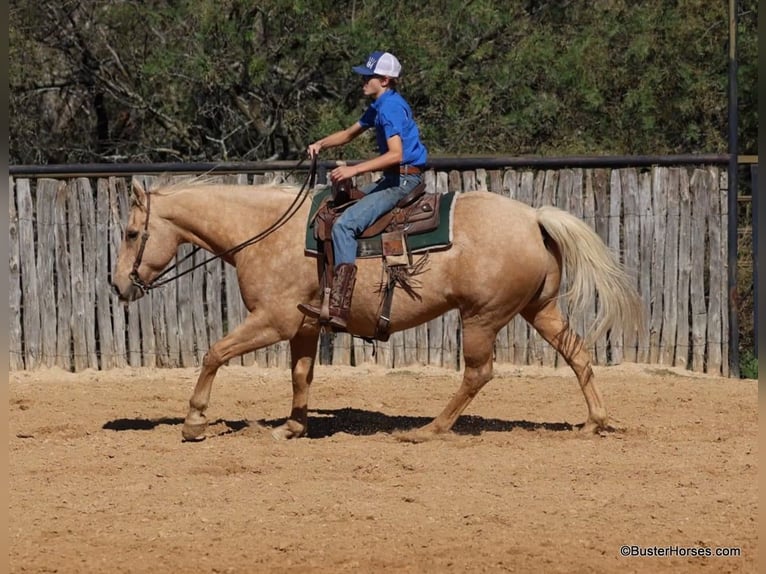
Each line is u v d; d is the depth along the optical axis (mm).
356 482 9594
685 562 7566
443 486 9422
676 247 15133
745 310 16578
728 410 12898
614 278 10891
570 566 7461
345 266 10594
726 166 14992
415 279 10797
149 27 21141
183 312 15414
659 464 10172
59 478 9797
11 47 21297
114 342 15461
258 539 8031
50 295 15367
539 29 20531
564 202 15133
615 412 12789
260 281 11062
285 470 10023
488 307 10852
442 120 20766
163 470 10047
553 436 11344
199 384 11180
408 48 19438
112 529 8305
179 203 11305
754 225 14797
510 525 8336
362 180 15461
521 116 20062
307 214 11109
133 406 13352
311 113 20969
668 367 15273
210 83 19641
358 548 7820
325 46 19797
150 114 21922
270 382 14836
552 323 11312
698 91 20000
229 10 19547
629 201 15117
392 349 15414
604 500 9000
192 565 7512
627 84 20438
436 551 7742
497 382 14750
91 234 15320
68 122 23531
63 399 13789
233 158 21656
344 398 13781
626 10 20672
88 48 21984
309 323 11211
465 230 10828
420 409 13164
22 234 15320
